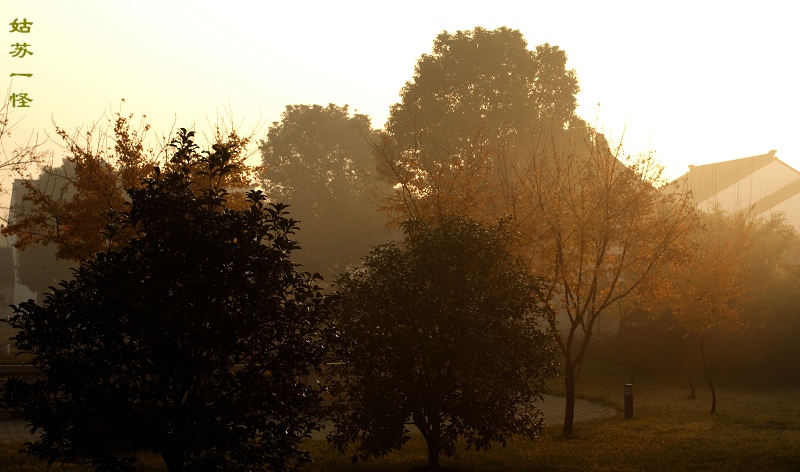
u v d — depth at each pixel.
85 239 18.20
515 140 43.72
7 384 7.72
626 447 15.98
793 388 33.34
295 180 69.31
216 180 18.59
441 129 44.72
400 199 20.61
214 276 7.62
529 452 15.61
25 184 18.80
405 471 13.02
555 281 18.09
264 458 8.13
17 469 12.17
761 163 56.19
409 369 12.32
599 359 46.38
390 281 12.52
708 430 19.03
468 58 45.91
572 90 46.78
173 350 7.61
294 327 8.26
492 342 12.43
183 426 7.67
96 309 7.57
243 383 7.94
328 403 17.20
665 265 20.11
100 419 7.54
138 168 18.89
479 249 12.85
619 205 18.42
